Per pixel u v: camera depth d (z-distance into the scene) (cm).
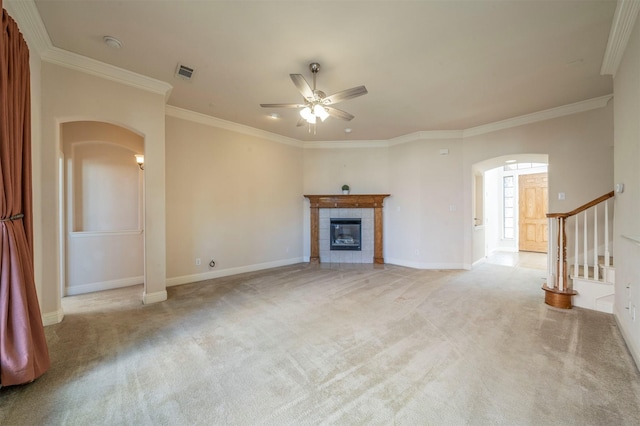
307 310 335
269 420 159
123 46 281
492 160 529
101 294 401
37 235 277
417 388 188
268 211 581
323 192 654
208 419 160
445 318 310
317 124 524
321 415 163
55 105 289
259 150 564
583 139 425
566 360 222
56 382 195
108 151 443
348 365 216
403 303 360
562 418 160
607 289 325
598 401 174
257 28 252
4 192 188
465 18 238
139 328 284
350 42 272
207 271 486
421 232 576
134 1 219
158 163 362
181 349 241
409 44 275
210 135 489
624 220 265
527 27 250
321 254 648
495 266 594
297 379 199
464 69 323
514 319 307
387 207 638
